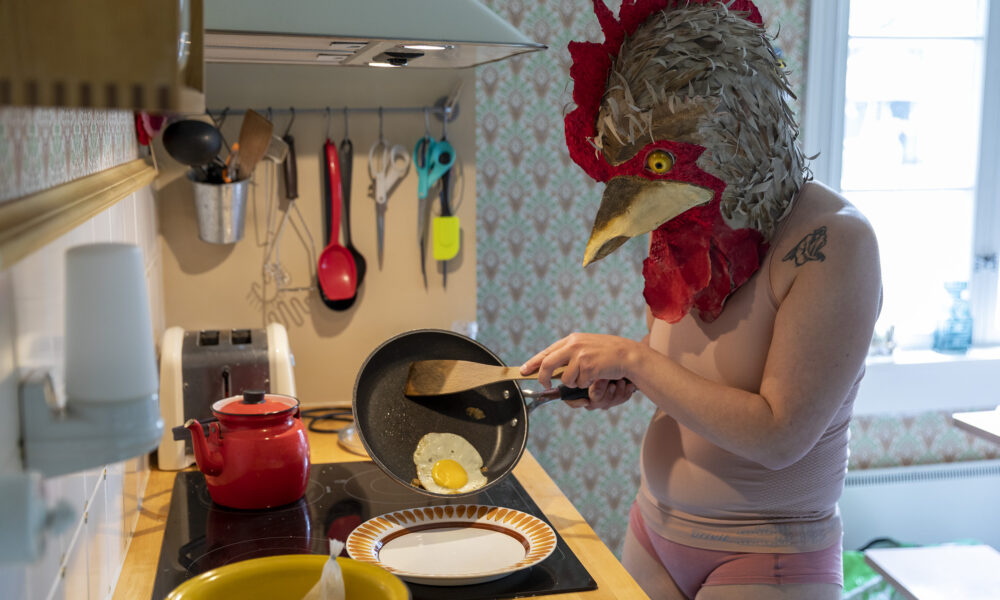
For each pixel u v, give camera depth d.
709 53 1.02
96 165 0.95
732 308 1.15
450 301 1.92
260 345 1.53
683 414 1.10
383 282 1.88
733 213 1.07
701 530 1.20
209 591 0.85
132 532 1.17
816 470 1.17
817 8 2.42
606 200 1.08
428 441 1.28
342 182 1.83
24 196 0.58
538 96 2.33
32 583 0.62
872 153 2.57
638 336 2.48
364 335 1.89
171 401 1.44
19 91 0.46
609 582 1.03
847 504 2.58
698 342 1.19
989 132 2.59
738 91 1.02
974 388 2.57
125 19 0.46
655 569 1.31
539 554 1.04
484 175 2.34
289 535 1.16
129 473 1.16
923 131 2.58
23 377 0.62
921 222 2.63
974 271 2.67
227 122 1.76
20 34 0.46
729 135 1.02
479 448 1.29
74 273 0.57
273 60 1.53
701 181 1.04
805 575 1.16
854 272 1.05
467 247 1.91
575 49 1.08
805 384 1.05
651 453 1.27
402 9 1.22
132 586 1.02
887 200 2.60
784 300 1.09
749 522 1.17
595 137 1.11
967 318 2.64
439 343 1.34
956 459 2.69
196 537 1.15
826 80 2.46
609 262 2.44
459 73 1.84
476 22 1.25
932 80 2.57
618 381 1.25
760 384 1.14
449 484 1.21
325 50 1.34
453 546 1.10
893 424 2.63
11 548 0.53
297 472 1.26
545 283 2.42
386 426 1.27
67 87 0.46
